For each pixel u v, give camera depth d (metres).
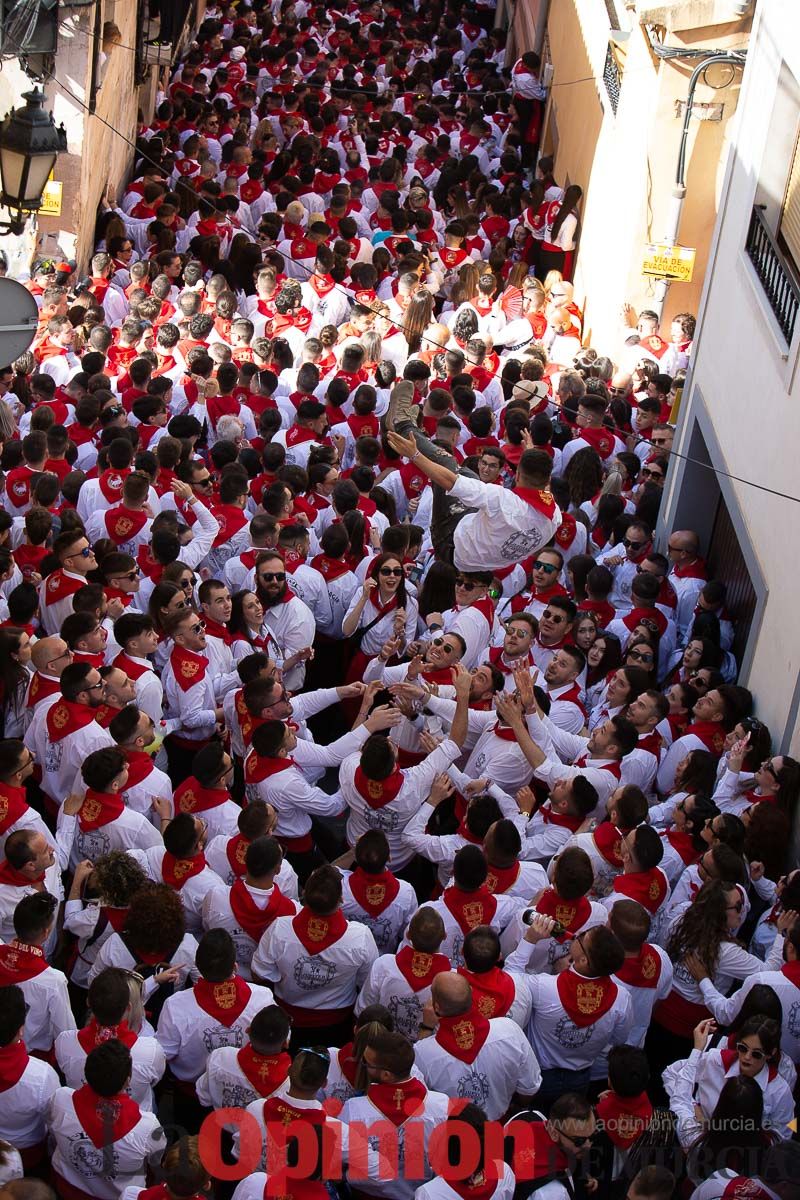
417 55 26.78
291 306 14.20
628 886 6.94
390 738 8.30
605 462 12.49
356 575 9.91
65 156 15.10
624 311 15.37
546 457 6.84
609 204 16.86
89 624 7.93
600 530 11.28
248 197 18.97
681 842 7.39
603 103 17.91
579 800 7.39
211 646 8.69
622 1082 5.71
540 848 7.40
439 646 8.33
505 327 15.75
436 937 6.27
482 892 6.71
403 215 18.22
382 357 13.81
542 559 9.65
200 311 14.08
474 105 23.28
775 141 10.42
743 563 10.34
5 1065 5.60
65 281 14.26
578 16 20.48
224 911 6.55
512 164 21.67
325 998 6.54
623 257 15.59
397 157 21.08
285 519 9.89
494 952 6.09
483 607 9.12
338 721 9.98
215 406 12.11
